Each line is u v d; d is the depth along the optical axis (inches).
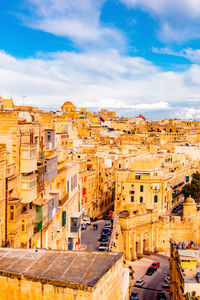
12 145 1382.9
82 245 2694.4
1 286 729.6
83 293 664.4
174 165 4906.5
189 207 3801.7
